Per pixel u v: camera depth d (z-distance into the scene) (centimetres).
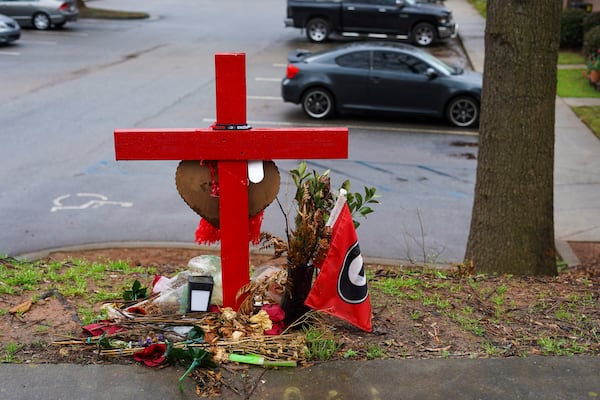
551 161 735
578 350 459
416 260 889
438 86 1590
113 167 1223
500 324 502
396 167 1289
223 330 456
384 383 419
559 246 959
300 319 472
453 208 1087
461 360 445
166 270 710
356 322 462
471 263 677
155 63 2200
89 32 2777
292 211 1042
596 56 1992
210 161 459
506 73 707
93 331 462
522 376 428
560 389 416
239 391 409
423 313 517
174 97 1758
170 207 1052
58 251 872
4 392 401
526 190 730
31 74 1991
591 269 826
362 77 1603
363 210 513
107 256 855
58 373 420
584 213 1081
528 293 581
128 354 437
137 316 475
